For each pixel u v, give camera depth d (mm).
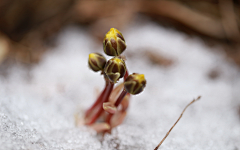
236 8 359
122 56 210
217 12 358
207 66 311
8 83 267
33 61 297
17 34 319
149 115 255
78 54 315
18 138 200
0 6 319
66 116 247
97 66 217
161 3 350
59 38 333
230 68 312
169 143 231
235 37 341
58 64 296
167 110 262
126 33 335
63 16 344
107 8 350
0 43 297
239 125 258
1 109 216
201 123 254
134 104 264
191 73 300
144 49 317
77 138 225
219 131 249
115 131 235
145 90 278
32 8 333
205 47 340
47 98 263
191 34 356
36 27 331
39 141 209
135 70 294
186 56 320
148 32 340
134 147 226
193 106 268
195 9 357
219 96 279
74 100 266
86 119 237
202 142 238
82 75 286
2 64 284
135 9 354
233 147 237
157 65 306
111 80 209
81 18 346
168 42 331
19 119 217
